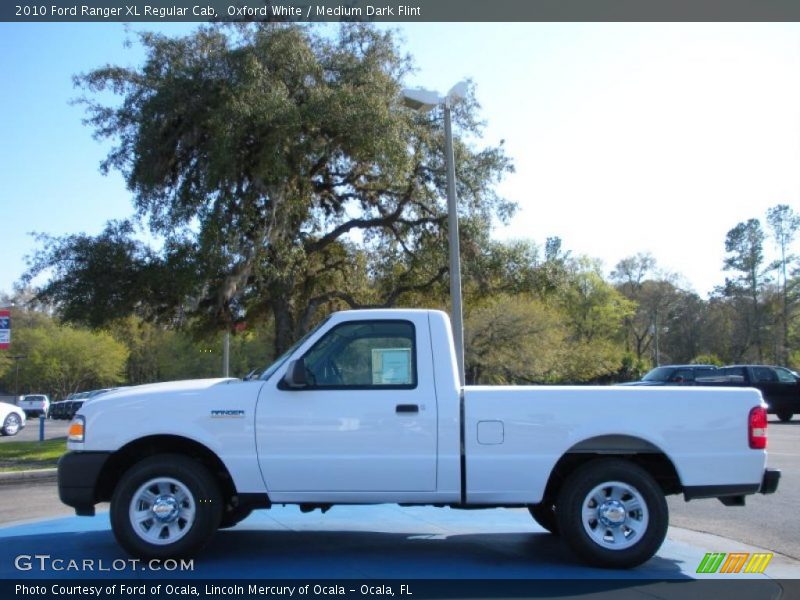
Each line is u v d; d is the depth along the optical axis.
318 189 21.16
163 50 18.09
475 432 6.21
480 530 7.85
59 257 18.02
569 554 6.77
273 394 6.32
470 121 21.38
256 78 16.95
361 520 8.39
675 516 9.07
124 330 20.89
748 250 66.44
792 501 10.05
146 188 17.89
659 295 73.88
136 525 6.17
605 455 6.48
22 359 68.38
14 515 9.40
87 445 6.28
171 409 6.29
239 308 21.52
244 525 8.06
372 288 24.14
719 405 6.36
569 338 60.56
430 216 21.62
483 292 22.31
